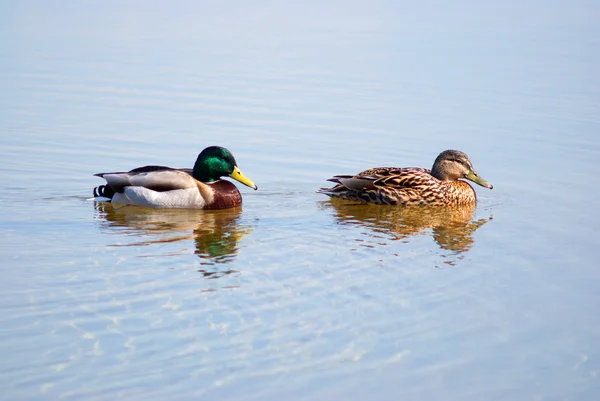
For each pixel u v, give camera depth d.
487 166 20.84
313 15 36.84
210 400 10.47
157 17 36.16
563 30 34.00
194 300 13.11
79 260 14.71
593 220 17.34
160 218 17.38
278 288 13.67
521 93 26.20
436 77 27.88
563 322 12.76
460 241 16.20
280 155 21.59
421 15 37.06
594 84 26.95
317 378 11.04
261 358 11.45
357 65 29.19
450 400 10.75
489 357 11.75
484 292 13.75
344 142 22.45
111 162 20.97
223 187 18.28
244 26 34.66
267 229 16.80
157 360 11.30
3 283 13.58
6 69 28.50
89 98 25.72
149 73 28.25
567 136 22.62
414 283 14.05
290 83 27.31
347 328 12.34
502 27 34.62
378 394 10.79
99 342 11.69
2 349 11.42
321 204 18.67
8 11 37.00
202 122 23.83
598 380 11.30
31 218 17.14
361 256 15.29
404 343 12.00
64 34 33.09
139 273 14.17
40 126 23.28
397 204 18.64
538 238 16.36
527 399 10.85
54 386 10.63
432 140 22.56
